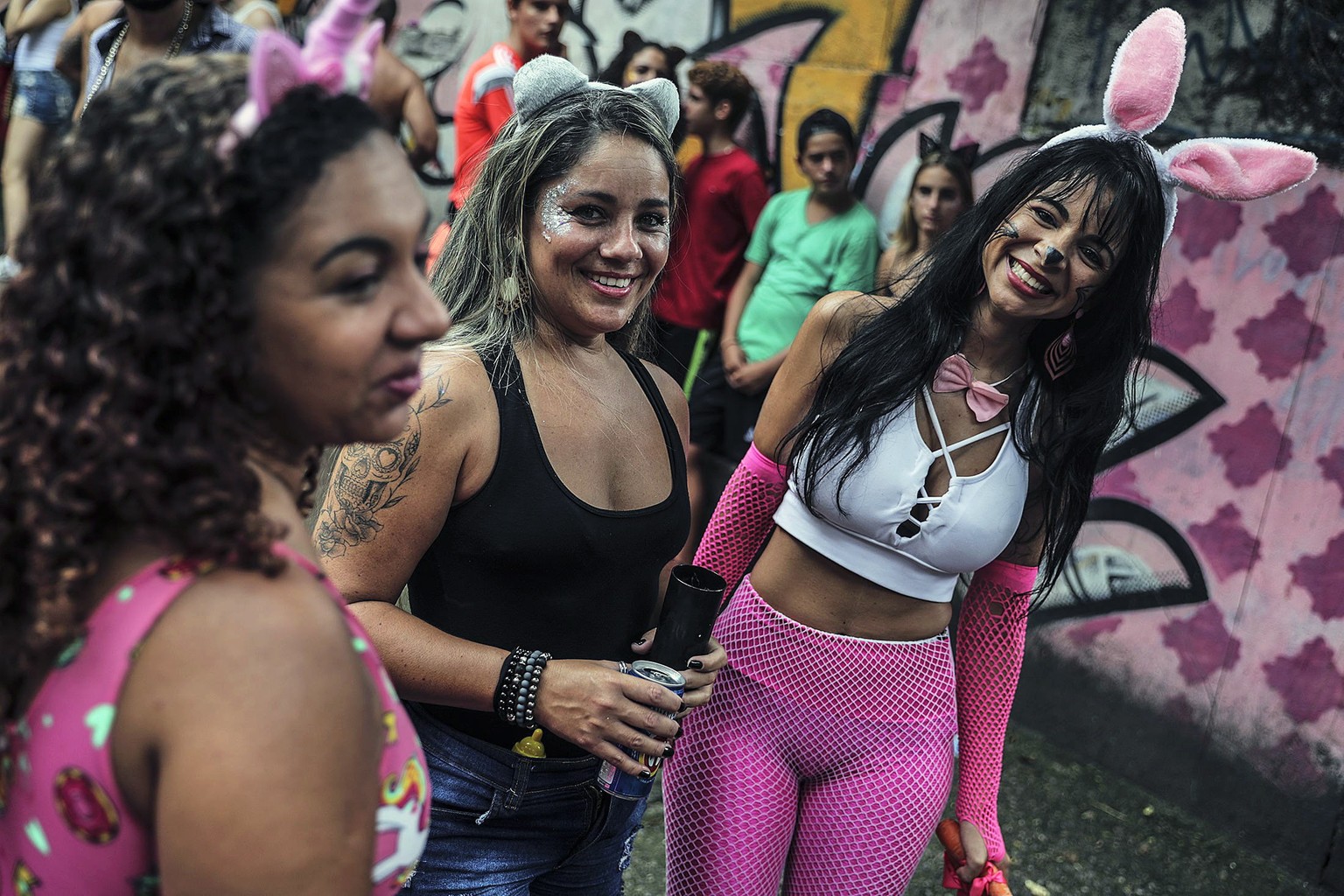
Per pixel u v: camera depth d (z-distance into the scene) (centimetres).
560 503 156
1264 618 322
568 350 167
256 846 73
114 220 73
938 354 190
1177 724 344
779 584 206
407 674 151
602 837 173
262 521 78
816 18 440
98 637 76
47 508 75
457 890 164
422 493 149
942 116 401
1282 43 311
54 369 75
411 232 82
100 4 367
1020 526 210
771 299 417
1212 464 333
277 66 76
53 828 79
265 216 76
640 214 160
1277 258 316
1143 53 181
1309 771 313
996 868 209
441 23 612
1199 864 320
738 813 200
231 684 73
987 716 218
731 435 435
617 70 463
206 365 76
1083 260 178
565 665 153
